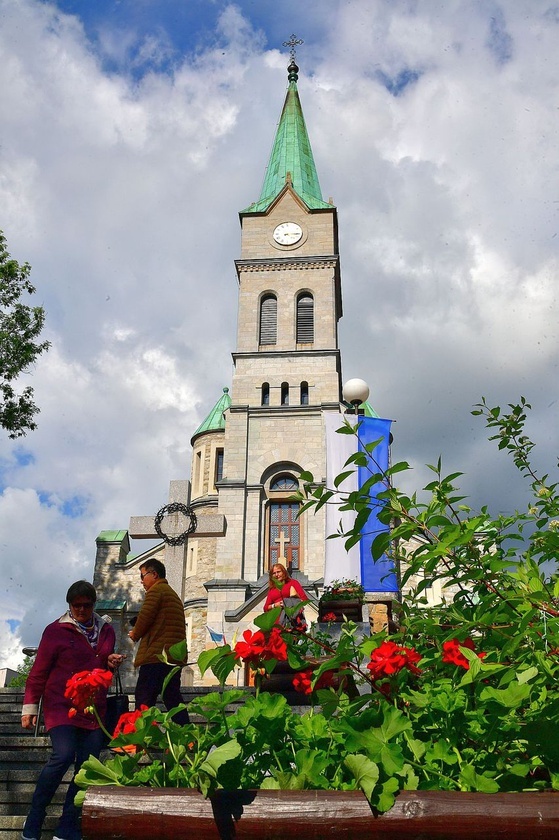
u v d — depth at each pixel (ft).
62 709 18.93
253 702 10.21
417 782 9.36
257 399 110.73
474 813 8.02
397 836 8.00
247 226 123.65
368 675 12.34
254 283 118.62
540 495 18.07
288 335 114.62
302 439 107.55
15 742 27.76
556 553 15.67
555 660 11.29
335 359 112.47
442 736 10.88
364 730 9.40
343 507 14.67
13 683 64.90
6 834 19.72
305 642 15.42
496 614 12.85
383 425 61.93
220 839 8.18
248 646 11.48
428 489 14.84
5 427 67.77
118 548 124.47
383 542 14.38
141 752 10.32
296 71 155.22
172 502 88.79
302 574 98.94
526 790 9.55
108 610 115.96
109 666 20.33
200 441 140.46
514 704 9.37
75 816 17.98
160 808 8.38
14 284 69.77
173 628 25.31
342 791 8.37
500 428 20.56
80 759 19.02
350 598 36.50
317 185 136.15
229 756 8.48
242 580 98.73
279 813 8.23
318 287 117.80
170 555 86.22
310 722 10.71
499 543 16.89
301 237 121.90
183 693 35.12
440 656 12.90
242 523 102.53
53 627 19.94
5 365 67.00
